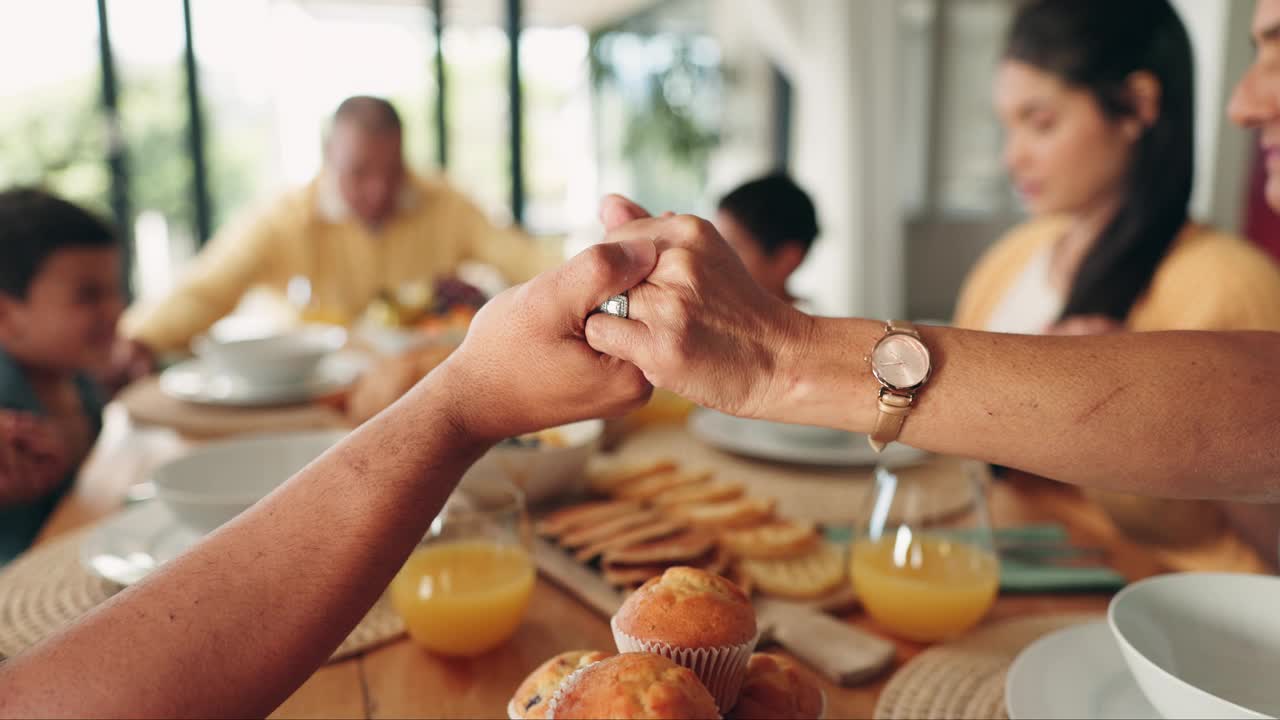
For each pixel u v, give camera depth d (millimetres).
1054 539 781
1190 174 1025
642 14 5527
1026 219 5246
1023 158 1103
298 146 3529
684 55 5613
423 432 495
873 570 643
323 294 2199
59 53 3027
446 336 1487
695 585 492
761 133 5586
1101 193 1079
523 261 2301
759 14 4301
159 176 3285
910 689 571
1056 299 1222
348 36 3543
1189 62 1013
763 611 654
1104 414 492
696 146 5656
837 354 529
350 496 465
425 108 3812
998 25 5109
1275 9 734
